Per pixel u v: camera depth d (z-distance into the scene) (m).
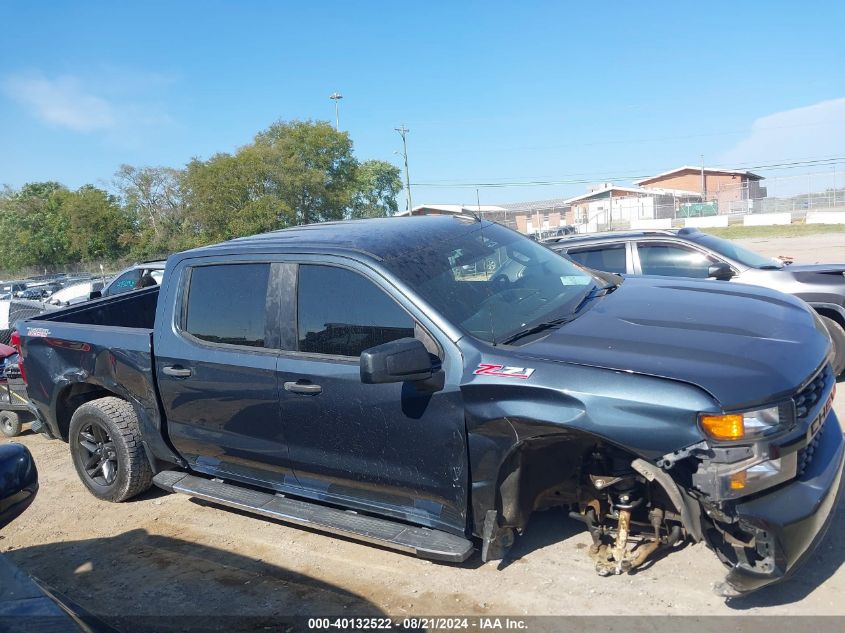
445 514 3.59
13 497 2.68
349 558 4.06
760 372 2.96
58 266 64.12
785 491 2.94
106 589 4.03
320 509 4.10
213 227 46.97
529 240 4.82
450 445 3.45
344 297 3.85
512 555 3.82
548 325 3.66
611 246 7.57
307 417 3.91
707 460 2.90
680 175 74.81
